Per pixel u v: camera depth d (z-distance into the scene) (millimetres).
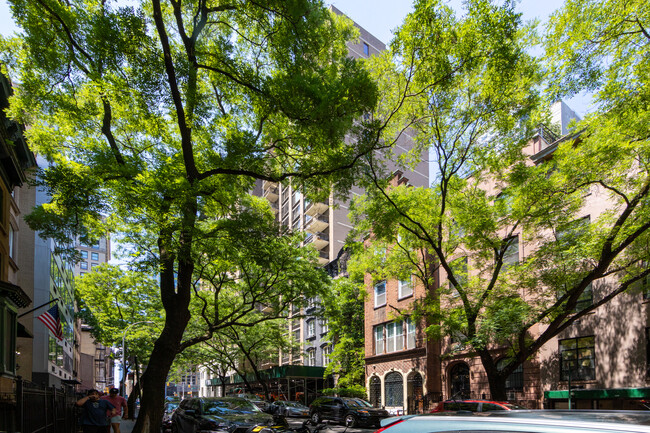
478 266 18094
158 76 11211
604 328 18797
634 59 11586
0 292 13656
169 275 12039
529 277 16062
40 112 12016
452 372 26969
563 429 2172
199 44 13922
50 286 31672
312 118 11672
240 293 27141
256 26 13562
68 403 18891
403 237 19281
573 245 14562
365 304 34906
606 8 10992
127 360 36625
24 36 10820
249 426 10555
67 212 10844
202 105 12180
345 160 13172
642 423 2078
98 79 10758
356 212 19812
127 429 22859
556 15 11891
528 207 15273
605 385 18406
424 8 12930
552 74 12352
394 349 31297
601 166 13438
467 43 13258
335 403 24188
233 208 14117
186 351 35969
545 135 25250
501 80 13836
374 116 16375
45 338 30406
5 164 18219
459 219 17000
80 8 11438
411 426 2697
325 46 13852
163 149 13586
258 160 12914
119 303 33500
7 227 18609
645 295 17547
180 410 13844
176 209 11641
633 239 13125
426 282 19438
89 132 12602
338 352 35938
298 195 60594
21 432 10469
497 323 15375
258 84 12469
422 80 14469
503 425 2363
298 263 20812
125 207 10711
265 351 43844
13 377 14531
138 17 10930
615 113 12031
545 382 21047
